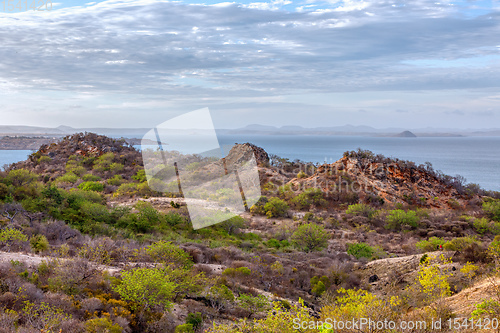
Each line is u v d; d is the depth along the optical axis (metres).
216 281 17.50
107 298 13.37
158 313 13.05
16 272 13.79
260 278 20.06
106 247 20.55
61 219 30.77
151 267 17.77
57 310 10.80
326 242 32.84
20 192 36.31
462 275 15.30
